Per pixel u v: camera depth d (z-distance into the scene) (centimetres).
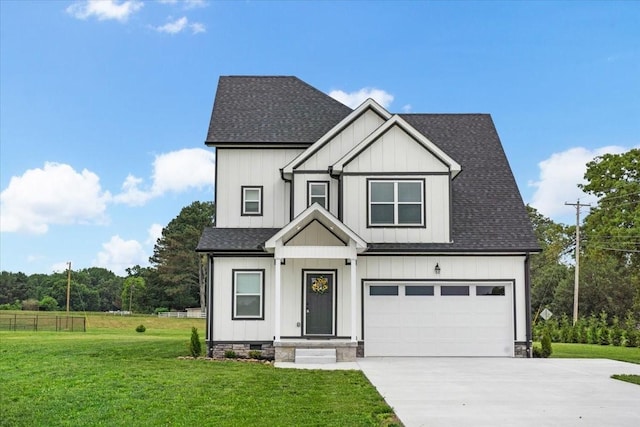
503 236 2214
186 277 8981
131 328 5759
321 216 2097
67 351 2214
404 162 2211
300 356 1931
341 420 1052
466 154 2538
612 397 1308
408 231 2188
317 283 2158
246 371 1684
